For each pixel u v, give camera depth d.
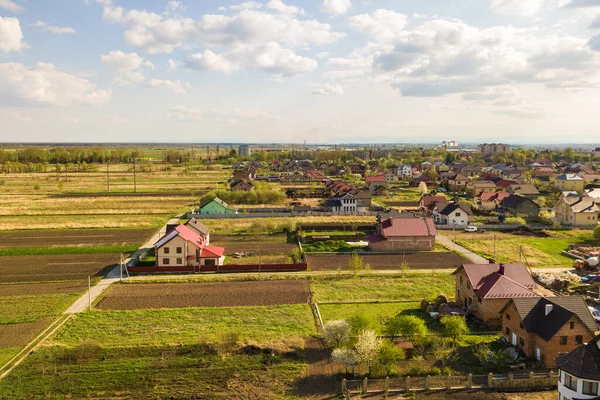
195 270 69.44
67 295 58.09
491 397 35.22
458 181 178.62
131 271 68.56
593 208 106.75
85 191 167.00
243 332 46.69
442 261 76.12
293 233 98.75
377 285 62.75
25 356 41.19
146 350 42.53
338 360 38.25
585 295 57.16
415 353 42.28
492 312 48.53
